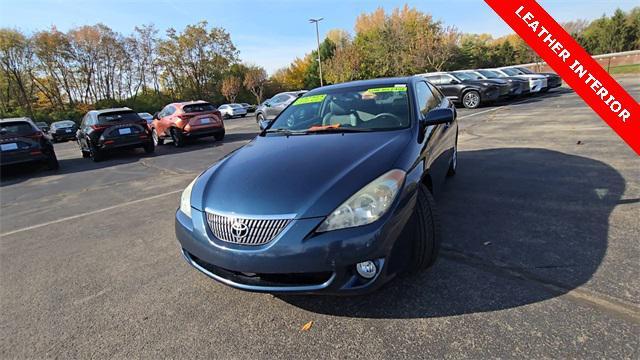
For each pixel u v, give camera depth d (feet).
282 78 198.49
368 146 8.20
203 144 38.29
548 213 10.92
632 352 5.49
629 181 12.92
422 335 6.33
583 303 6.73
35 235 13.82
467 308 6.91
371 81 12.16
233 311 7.59
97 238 12.77
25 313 8.25
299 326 6.91
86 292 8.96
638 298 6.72
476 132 26.96
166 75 153.99
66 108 131.23
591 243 8.88
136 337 7.04
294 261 6.18
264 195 6.73
